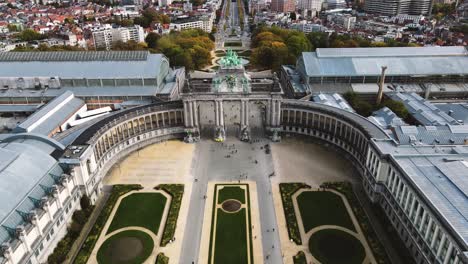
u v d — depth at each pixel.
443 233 100.06
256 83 193.38
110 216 139.12
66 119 199.50
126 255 120.75
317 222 134.88
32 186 123.25
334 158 179.75
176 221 135.88
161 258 118.56
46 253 117.44
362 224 132.75
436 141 157.62
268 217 138.25
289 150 187.75
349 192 150.75
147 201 147.50
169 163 175.75
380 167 136.12
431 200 107.94
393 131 163.38
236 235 129.50
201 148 190.25
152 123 192.88
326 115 184.88
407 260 116.56
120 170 170.38
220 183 159.12
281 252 121.88
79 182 139.12
